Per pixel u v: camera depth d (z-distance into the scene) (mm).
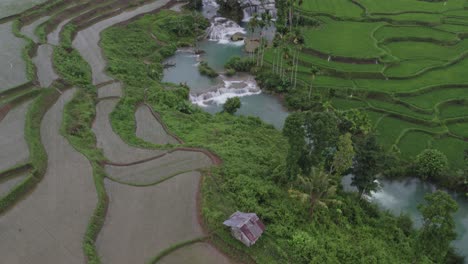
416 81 97438
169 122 78062
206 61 110250
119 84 89875
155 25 122750
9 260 44656
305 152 58031
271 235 49594
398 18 130625
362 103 89812
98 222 50094
